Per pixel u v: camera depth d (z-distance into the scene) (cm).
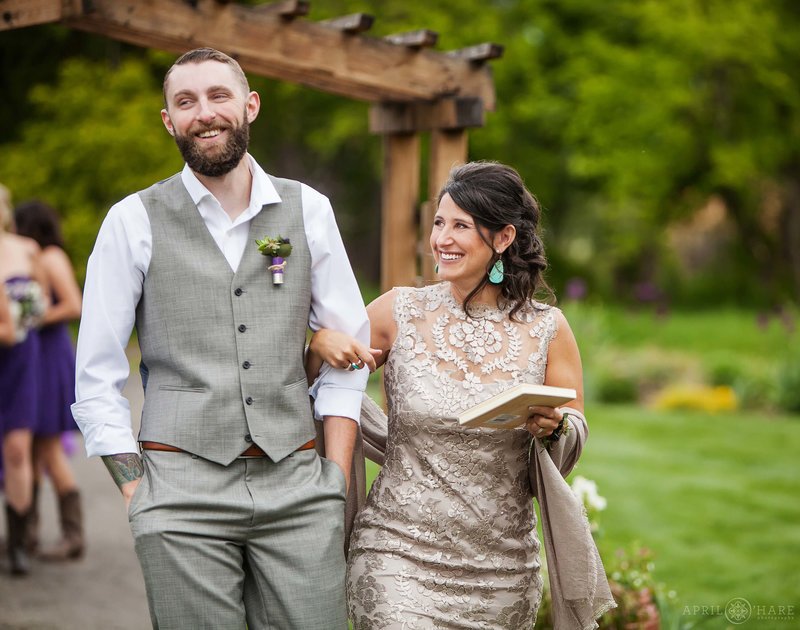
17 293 675
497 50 625
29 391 684
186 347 339
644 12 2522
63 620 603
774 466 1144
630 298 3241
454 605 361
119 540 786
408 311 385
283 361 347
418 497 366
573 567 366
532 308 385
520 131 2881
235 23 536
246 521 337
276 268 349
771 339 2034
